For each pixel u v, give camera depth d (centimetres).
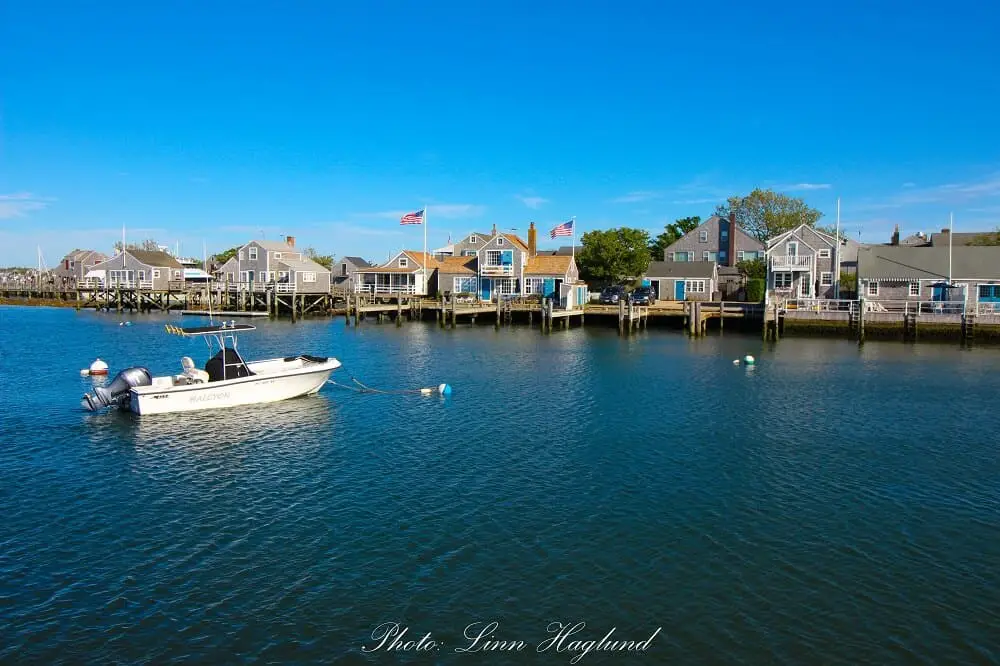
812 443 2630
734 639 1383
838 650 1351
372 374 4106
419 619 1446
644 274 9244
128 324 7538
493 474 2267
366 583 1577
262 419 2994
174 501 2044
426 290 8806
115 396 3094
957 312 6019
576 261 10156
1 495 2083
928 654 1340
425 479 2222
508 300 7856
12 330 6806
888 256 6688
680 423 2934
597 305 7825
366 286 9456
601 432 2784
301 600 1509
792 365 4462
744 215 11506
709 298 8756
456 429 2836
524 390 3644
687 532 1828
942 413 3114
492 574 1614
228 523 1889
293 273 10162
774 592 1543
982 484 2184
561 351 5169
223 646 1356
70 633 1391
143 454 2491
